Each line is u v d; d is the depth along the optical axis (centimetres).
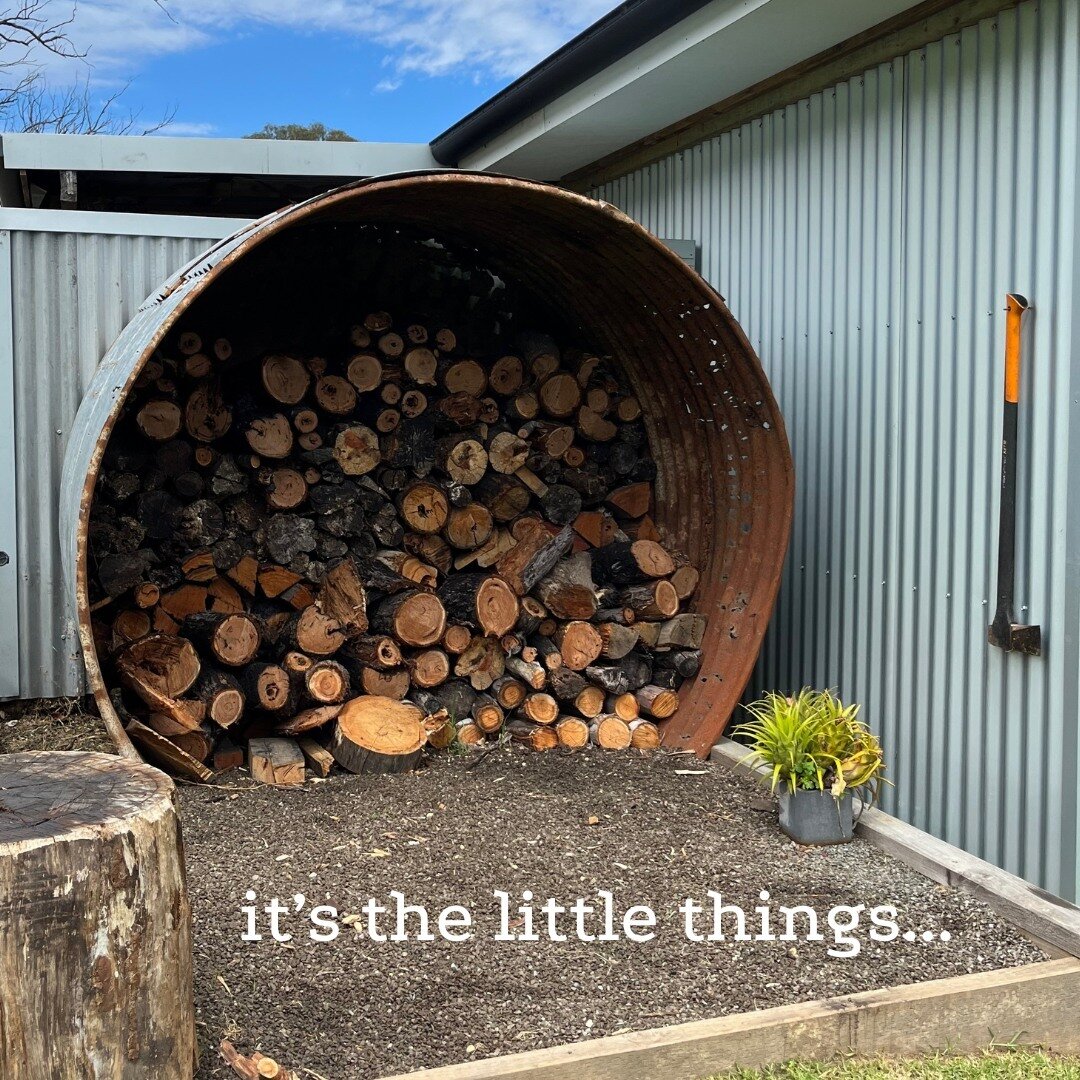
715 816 452
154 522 489
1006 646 406
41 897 216
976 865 380
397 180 431
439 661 534
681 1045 273
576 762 526
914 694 470
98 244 535
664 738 564
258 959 319
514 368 567
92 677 414
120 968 225
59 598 533
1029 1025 306
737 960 326
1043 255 396
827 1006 291
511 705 553
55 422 532
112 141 695
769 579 530
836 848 416
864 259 494
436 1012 295
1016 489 408
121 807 237
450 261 599
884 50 475
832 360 517
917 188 461
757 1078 275
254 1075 253
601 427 586
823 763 420
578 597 555
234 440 512
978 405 430
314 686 502
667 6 490
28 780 257
